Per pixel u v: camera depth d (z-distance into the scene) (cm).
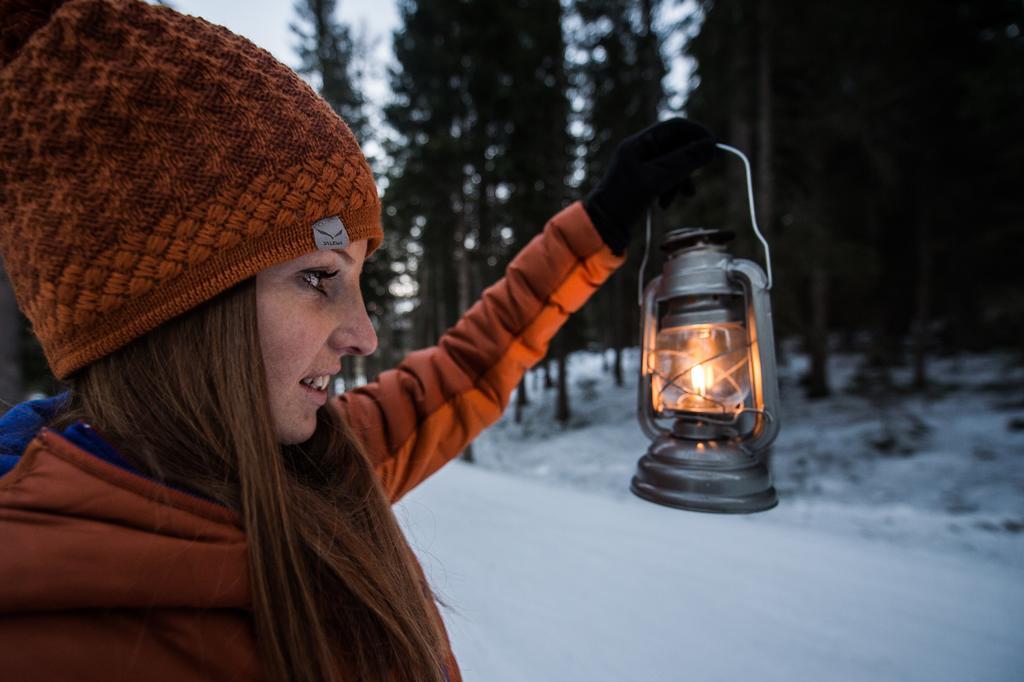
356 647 45
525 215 1309
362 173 54
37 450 37
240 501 43
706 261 80
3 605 30
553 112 1421
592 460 1134
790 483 789
